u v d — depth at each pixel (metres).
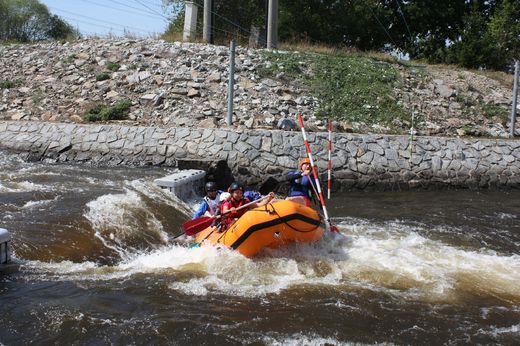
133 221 8.58
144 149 13.17
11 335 4.99
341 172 13.12
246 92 16.22
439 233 9.40
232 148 13.09
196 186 11.79
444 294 6.44
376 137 14.10
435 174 13.61
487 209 11.45
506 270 7.41
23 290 5.93
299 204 7.53
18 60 18.67
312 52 20.33
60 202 8.77
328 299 6.15
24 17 31.31
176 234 8.91
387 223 10.05
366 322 5.59
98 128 13.88
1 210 8.19
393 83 18.16
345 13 30.84
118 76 16.97
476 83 19.58
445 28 32.34
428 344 5.18
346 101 16.59
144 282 6.41
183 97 15.77
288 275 6.87
